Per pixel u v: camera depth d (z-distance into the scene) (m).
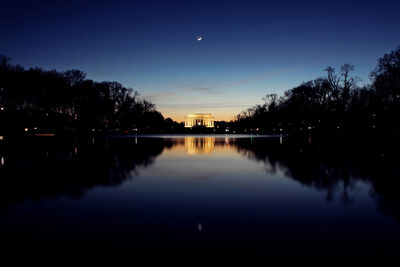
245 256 5.95
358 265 5.58
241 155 26.12
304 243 6.58
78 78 82.38
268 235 7.05
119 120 106.19
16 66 67.62
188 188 12.34
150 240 6.76
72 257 5.93
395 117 58.16
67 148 33.34
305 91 81.88
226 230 7.39
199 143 45.06
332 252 6.12
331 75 70.50
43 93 73.69
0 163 20.33
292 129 103.06
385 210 9.04
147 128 122.25
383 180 13.81
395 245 6.44
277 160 22.16
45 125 81.12
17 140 49.19
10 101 67.94
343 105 69.38
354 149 31.28
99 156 24.94
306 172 16.39
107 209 9.25
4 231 7.35
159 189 12.15
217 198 10.64
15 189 12.10
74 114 85.50
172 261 5.75
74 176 15.23
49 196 10.95
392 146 35.31
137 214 8.74
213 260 5.79
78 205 9.71
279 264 5.62
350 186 12.60
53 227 7.62
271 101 115.44
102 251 6.19
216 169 17.75
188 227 7.61
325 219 8.23
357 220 8.12
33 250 6.25
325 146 36.50
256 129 123.38
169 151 30.23
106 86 97.12
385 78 52.91
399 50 51.75
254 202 10.08
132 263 5.68
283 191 11.73
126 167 18.61
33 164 19.80
